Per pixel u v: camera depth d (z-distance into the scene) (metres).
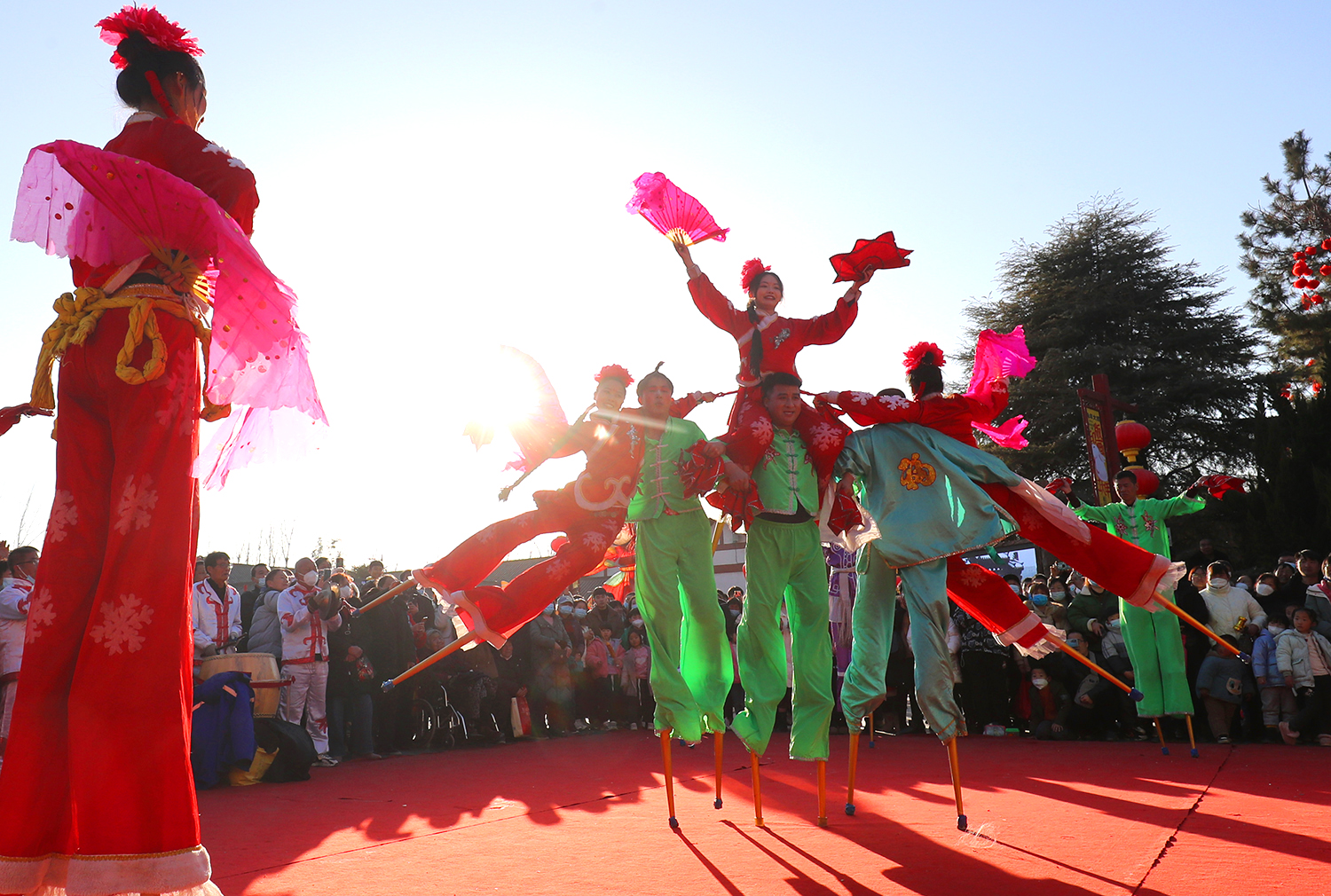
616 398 4.71
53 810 2.29
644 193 5.01
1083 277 33.06
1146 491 10.54
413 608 10.76
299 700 8.59
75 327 2.44
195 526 2.53
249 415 3.10
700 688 4.98
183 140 2.63
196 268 2.58
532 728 11.48
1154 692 7.77
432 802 5.74
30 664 2.32
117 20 2.72
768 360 4.92
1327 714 8.84
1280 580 10.40
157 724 2.26
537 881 3.43
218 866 3.81
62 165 2.39
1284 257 27.98
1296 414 19.17
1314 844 3.85
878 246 4.92
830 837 4.20
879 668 4.73
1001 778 6.27
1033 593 10.34
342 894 3.29
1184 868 3.46
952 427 4.89
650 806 5.25
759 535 4.69
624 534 5.70
